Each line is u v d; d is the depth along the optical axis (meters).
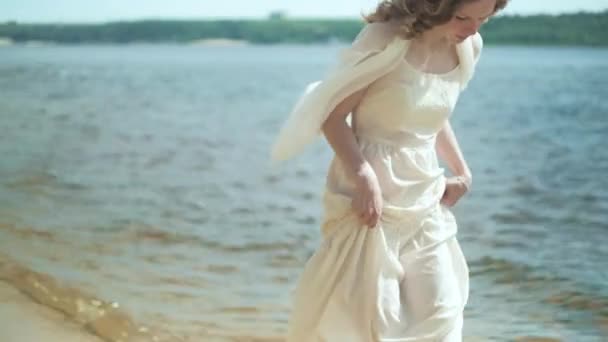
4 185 7.83
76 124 12.11
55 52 29.92
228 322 4.33
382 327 2.91
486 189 7.74
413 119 2.96
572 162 8.91
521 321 4.42
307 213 6.93
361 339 2.93
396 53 2.89
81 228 6.28
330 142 2.98
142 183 8.07
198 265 5.38
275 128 11.98
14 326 4.13
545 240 6.02
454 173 3.35
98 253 5.59
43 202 7.16
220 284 4.98
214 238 6.08
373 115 2.98
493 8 2.88
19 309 4.38
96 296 4.61
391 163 2.98
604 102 13.12
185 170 8.77
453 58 3.04
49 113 13.34
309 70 22.38
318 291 3.01
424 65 2.97
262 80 19.58
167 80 19.62
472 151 9.72
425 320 2.94
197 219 6.65
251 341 4.07
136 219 6.62
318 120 2.95
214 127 12.05
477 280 5.15
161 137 11.02
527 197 7.38
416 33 2.87
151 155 9.63
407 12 2.87
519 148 9.80
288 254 5.72
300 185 8.04
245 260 5.54
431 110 2.98
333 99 2.93
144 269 5.25
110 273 5.11
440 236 3.04
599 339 4.14
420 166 3.00
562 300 4.75
